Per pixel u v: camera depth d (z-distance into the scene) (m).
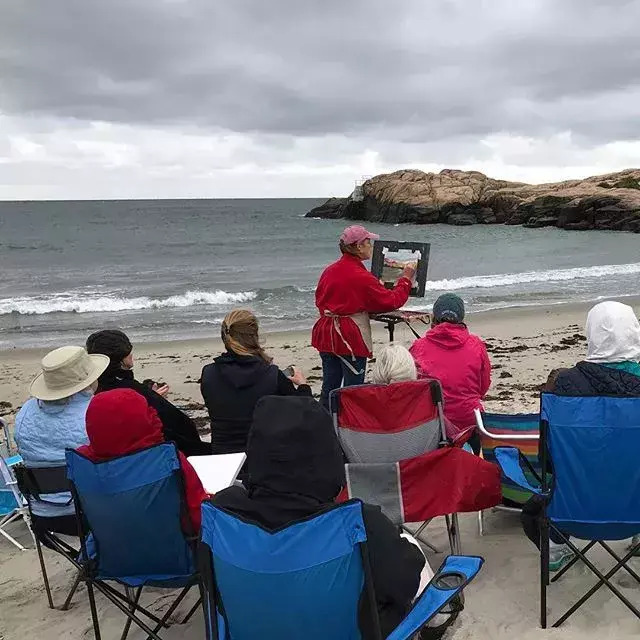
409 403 3.67
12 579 4.27
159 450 2.89
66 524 3.66
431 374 4.45
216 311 18.91
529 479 4.18
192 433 4.39
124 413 2.97
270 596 2.21
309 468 2.22
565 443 3.12
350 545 2.20
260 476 2.23
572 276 25.69
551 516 3.24
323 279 5.77
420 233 60.22
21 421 3.76
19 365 12.69
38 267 33.62
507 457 3.71
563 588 3.72
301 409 2.26
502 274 27.03
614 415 3.05
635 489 3.14
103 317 18.22
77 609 3.85
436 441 3.73
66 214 106.88
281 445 2.21
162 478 2.91
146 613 3.39
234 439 4.14
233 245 48.84
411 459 3.56
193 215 104.75
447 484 3.55
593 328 3.50
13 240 54.31
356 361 5.73
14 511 4.75
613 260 32.97
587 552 4.07
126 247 47.19
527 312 17.09
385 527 2.32
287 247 46.69
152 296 21.52
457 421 4.46
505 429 4.36
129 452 2.89
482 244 45.66
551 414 3.11
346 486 3.60
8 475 4.74
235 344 4.17
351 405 3.69
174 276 28.86
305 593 2.21
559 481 3.18
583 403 3.06
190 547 3.02
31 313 18.95
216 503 2.28
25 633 3.63
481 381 4.58
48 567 4.41
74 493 3.03
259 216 101.69
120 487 2.90
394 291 5.70
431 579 2.75
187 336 15.45
